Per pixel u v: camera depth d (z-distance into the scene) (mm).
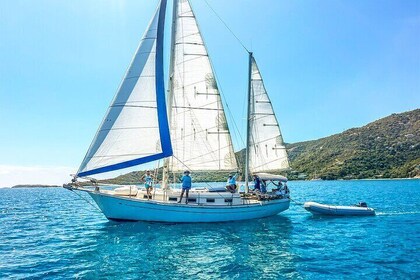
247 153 27688
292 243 17109
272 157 28406
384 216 27938
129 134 21766
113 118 21734
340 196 54531
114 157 21312
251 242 17266
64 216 33250
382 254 14789
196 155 25281
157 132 22328
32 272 12453
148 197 21781
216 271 12289
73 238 19312
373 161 133625
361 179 125438
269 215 25656
